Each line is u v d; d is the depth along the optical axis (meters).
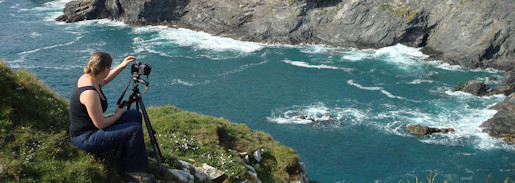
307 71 62.38
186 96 52.81
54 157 7.89
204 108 49.22
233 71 62.56
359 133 43.41
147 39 79.44
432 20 72.00
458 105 50.09
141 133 8.00
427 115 47.66
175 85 56.41
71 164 7.82
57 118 9.14
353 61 66.88
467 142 41.47
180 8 88.69
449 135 42.91
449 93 53.62
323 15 77.81
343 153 39.47
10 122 8.23
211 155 12.45
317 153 39.47
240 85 56.94
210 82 57.94
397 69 62.91
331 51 72.62
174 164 9.91
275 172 14.73
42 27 87.62
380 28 73.38
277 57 69.44
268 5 80.62
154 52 71.56
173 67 63.91
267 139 17.27
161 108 16.58
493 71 61.69
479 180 35.19
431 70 62.38
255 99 52.09
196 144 12.84
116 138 7.62
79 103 7.21
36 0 120.31
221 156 12.54
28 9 107.00
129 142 7.89
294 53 71.56
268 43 77.69
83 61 65.31
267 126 44.75
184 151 12.16
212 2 85.00
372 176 35.69
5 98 8.57
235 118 46.66
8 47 71.56
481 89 53.09
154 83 56.88
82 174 7.64
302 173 15.86
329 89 55.34
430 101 51.31
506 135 42.28
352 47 74.69
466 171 36.50
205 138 14.04
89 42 76.62
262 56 70.12
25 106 8.91
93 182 7.71
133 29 86.69
